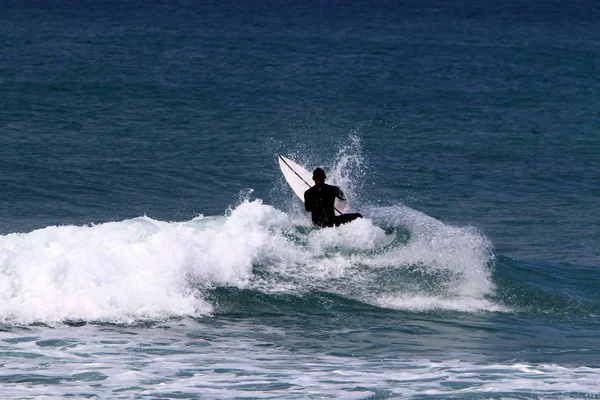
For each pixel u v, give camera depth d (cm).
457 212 6719
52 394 2673
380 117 11819
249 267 4062
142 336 3359
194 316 3662
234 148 9069
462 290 4175
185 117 11075
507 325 3788
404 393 2753
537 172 8350
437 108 12888
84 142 8881
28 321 3416
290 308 3841
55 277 3578
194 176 7600
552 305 4122
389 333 3584
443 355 3272
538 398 2725
